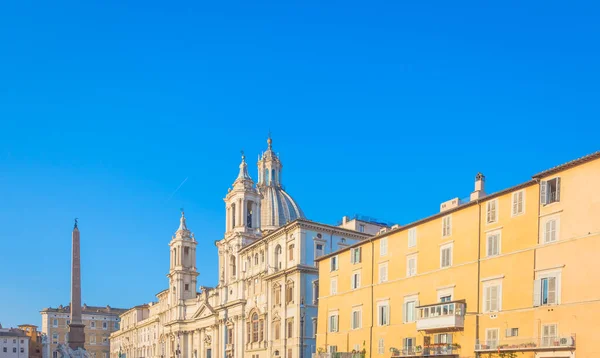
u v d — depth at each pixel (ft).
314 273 279.49
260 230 371.97
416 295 189.26
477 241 169.48
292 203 446.19
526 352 147.43
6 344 593.01
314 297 276.82
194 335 430.20
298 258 277.44
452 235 179.01
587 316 135.54
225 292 363.76
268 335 297.74
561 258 144.46
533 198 155.02
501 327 156.87
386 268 205.57
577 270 140.15
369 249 215.72
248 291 332.80
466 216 175.01
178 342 442.91
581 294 138.10
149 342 523.29
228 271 366.43
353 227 304.71
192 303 442.91
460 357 166.91
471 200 185.06
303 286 275.18
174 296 465.06
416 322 186.29
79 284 282.36
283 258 294.05
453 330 171.42
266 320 302.86
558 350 140.05
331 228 286.46
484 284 164.66
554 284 145.07
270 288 299.79
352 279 222.89
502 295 158.81
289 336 277.23
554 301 144.25
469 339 165.78
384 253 207.72
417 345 185.16
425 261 188.14
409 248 195.93
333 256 237.86
